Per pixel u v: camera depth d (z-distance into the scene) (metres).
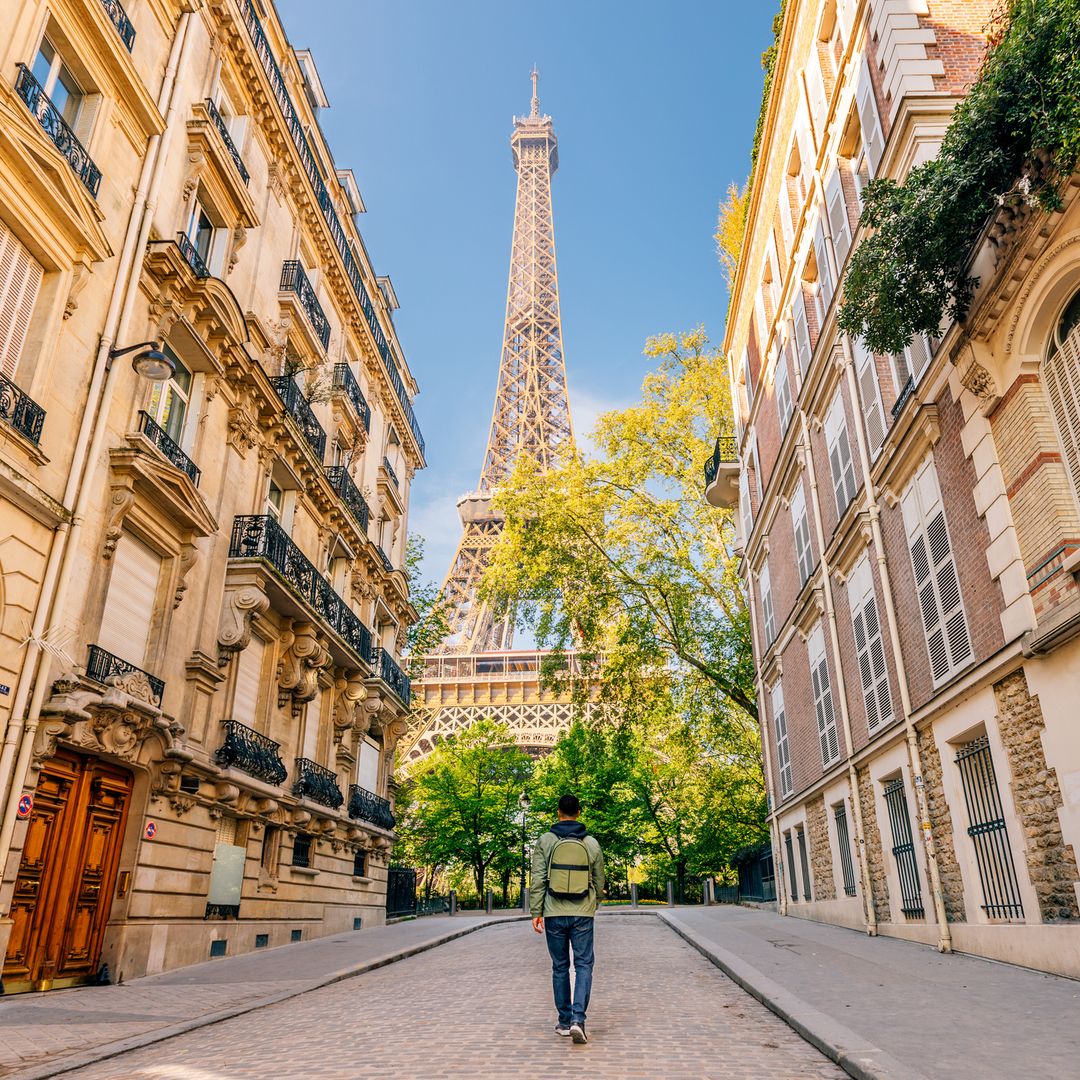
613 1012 7.88
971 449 11.37
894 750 14.64
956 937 11.88
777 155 22.67
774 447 24.27
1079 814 8.97
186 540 14.98
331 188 26.39
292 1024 8.23
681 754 36.47
